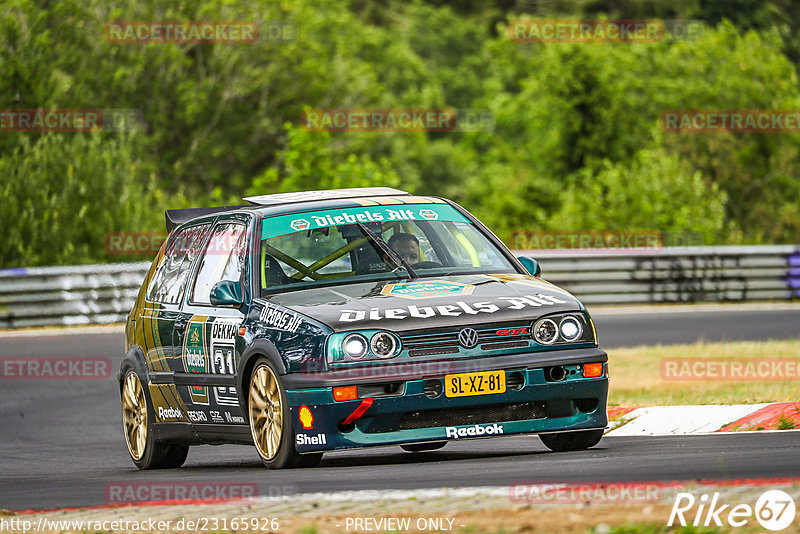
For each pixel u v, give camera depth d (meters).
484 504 18.31
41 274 68.00
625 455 24.45
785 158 128.75
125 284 70.56
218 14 134.38
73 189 88.88
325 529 17.42
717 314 68.00
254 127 134.62
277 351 24.94
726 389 38.69
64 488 25.38
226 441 27.88
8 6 109.19
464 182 165.88
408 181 153.12
